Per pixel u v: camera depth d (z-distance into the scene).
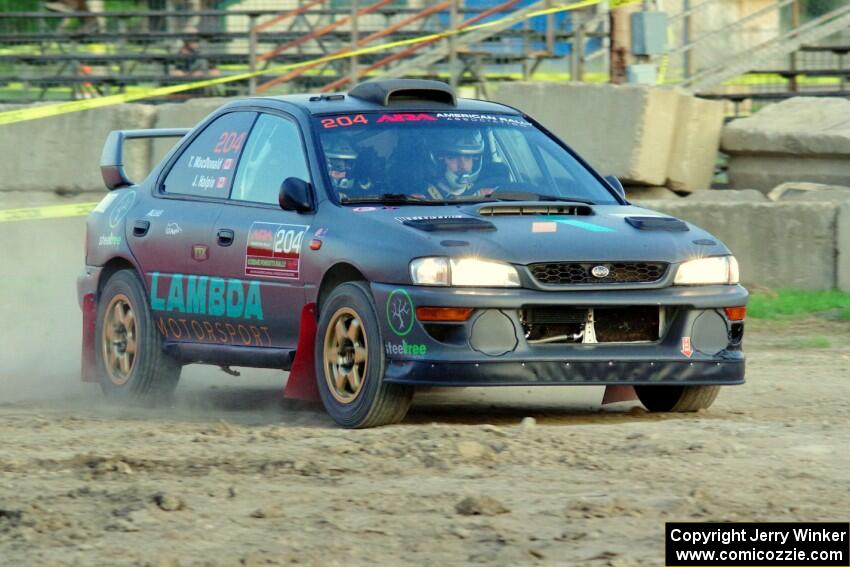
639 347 22.70
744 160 52.72
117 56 69.25
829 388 28.66
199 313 26.55
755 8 64.62
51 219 53.25
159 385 27.70
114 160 30.47
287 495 17.41
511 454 19.66
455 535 15.38
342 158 25.02
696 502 16.73
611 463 19.09
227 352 26.09
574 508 16.45
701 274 23.19
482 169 25.50
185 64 70.56
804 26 60.44
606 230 23.28
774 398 27.22
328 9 69.31
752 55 59.91
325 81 65.56
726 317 23.41
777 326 39.47
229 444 21.08
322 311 23.67
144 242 27.89
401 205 24.28
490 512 16.33
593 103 49.44
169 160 28.69
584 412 25.88
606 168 49.16
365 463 19.22
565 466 18.98
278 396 29.23
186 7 72.50
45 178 56.25
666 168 49.91
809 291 43.34
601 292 22.42
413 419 24.89
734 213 43.91
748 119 52.72
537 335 22.30
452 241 22.25
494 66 65.00
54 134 56.09
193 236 26.73
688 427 22.20
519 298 22.00
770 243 43.69
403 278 22.17
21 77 70.62
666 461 19.28
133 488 17.69
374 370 22.48
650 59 52.47
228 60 69.25
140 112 54.97
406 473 18.66
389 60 63.44
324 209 24.25
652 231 23.53
